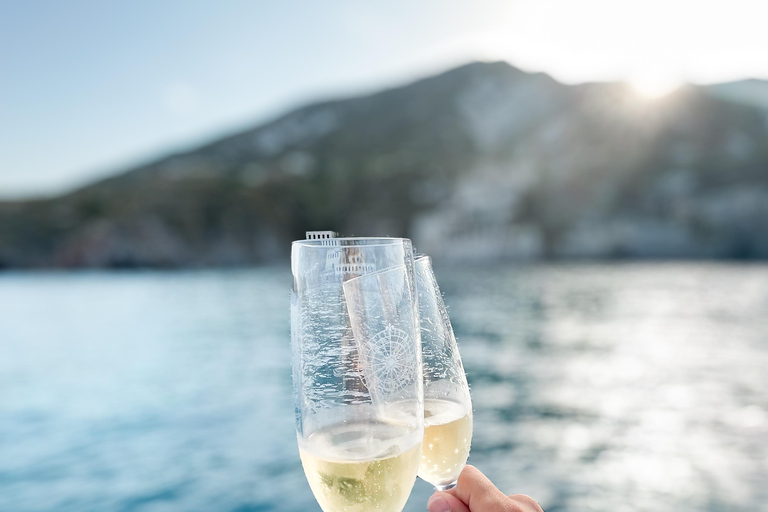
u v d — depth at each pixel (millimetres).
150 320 29078
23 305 38500
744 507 6871
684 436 9922
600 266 67625
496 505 713
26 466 9266
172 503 7449
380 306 617
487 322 25344
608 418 11125
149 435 10680
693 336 21578
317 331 614
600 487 7578
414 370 634
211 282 54844
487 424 10758
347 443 600
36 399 14117
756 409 11727
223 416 11781
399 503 630
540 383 14391
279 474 8156
